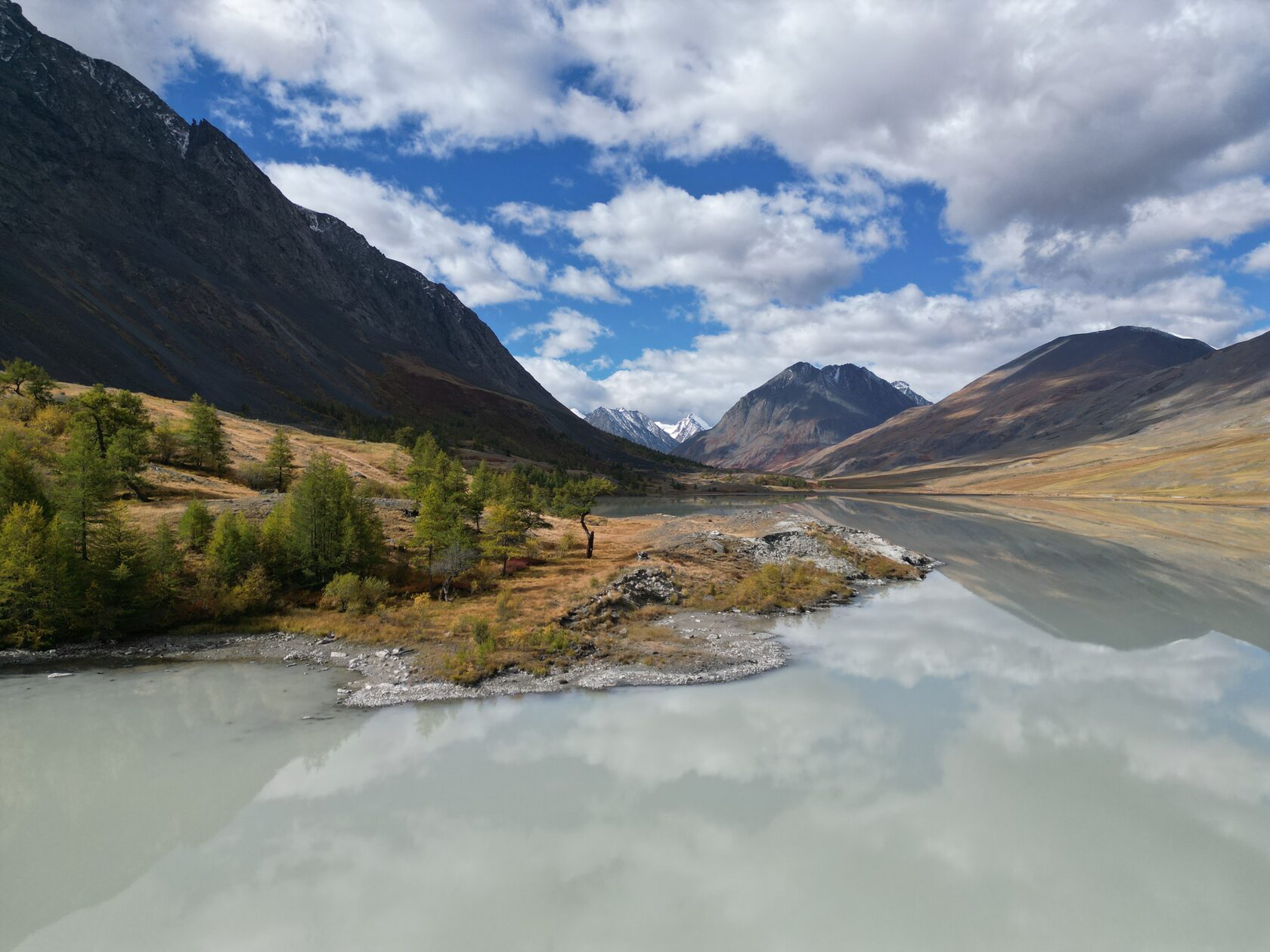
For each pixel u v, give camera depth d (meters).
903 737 27.47
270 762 24.75
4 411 71.19
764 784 23.39
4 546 37.59
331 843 19.53
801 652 40.12
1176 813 21.69
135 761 24.61
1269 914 16.89
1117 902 17.31
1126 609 52.31
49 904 16.80
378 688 32.66
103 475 41.50
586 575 58.53
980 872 18.47
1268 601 55.25
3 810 21.11
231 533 45.66
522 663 35.97
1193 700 32.09
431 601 49.41
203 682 33.31
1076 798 22.56
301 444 116.81
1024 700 31.86
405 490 79.81
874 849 19.47
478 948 15.44
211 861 18.59
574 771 24.22
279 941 15.50
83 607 38.59
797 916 16.67
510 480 104.56
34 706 29.75
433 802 21.97
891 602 54.91
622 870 18.39
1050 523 117.62
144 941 15.44
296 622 42.62
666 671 35.78
